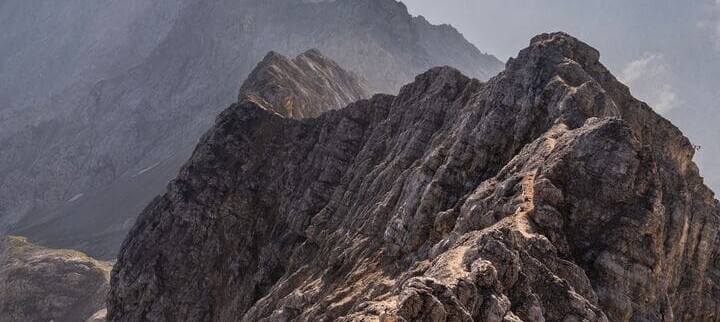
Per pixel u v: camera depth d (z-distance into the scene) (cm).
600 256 4575
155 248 10931
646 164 4925
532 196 4897
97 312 17612
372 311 3834
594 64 7419
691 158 7325
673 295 5556
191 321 9831
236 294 9781
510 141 6450
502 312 3631
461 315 3444
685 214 5888
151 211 11850
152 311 10225
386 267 6141
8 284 19650
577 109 6009
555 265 4309
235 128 12338
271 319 6881
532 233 4491
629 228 4644
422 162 7469
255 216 10900
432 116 8781
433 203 6194
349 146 10844
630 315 4391
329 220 8969
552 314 3928
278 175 11344
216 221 10950
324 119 11931
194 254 10694
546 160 5225
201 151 12050
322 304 6109
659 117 7281
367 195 8338
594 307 4025
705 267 6066
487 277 3728
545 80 6694
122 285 10669
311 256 8594
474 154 6488
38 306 19200
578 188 4900
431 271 4200
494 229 4281
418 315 3388
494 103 6912
